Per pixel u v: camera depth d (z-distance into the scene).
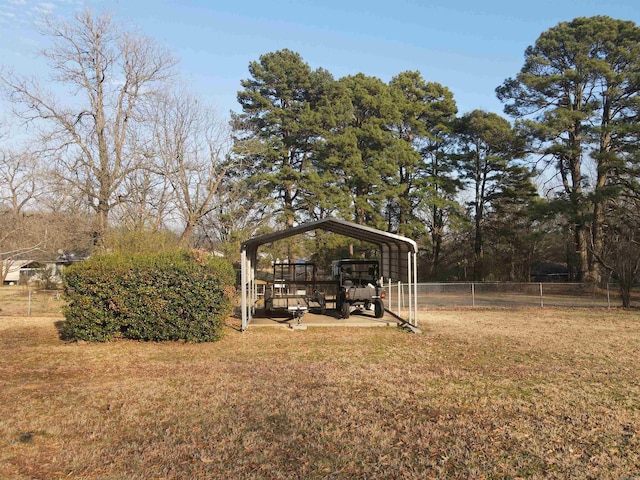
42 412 6.46
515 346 11.48
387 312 17.94
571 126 29.69
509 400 6.98
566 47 30.02
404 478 4.55
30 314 18.92
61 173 24.03
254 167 32.53
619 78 28.19
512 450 5.18
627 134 27.86
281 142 32.53
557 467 4.78
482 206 39.16
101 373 8.73
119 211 25.31
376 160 33.22
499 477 4.57
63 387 7.73
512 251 39.69
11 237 17.95
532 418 6.20
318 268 33.38
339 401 6.91
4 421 6.07
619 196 28.80
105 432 5.73
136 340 12.18
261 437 5.55
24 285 33.84
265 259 30.97
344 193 32.75
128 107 26.16
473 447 5.25
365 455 5.06
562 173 34.47
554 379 8.23
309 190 31.75
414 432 5.70
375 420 6.11
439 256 43.56
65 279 11.97
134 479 4.51
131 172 25.64
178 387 7.70
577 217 27.97
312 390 7.50
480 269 38.59
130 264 11.91
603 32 28.92
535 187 37.00
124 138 26.05
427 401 6.94
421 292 27.19
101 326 11.98
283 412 6.42
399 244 16.44
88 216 25.33
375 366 9.24
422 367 9.16
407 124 36.81
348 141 31.77
